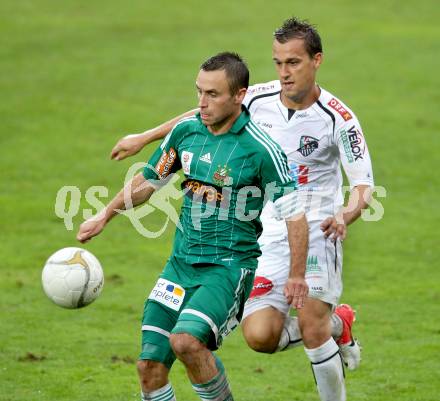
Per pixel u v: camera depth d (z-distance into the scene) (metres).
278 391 28.23
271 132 25.28
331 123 24.86
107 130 65.81
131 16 97.94
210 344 21.27
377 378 29.39
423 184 56.62
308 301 24.55
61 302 23.34
